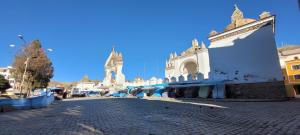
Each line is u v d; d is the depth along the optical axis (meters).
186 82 28.45
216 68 25.69
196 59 41.19
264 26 22.52
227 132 6.38
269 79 21.22
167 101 21.39
